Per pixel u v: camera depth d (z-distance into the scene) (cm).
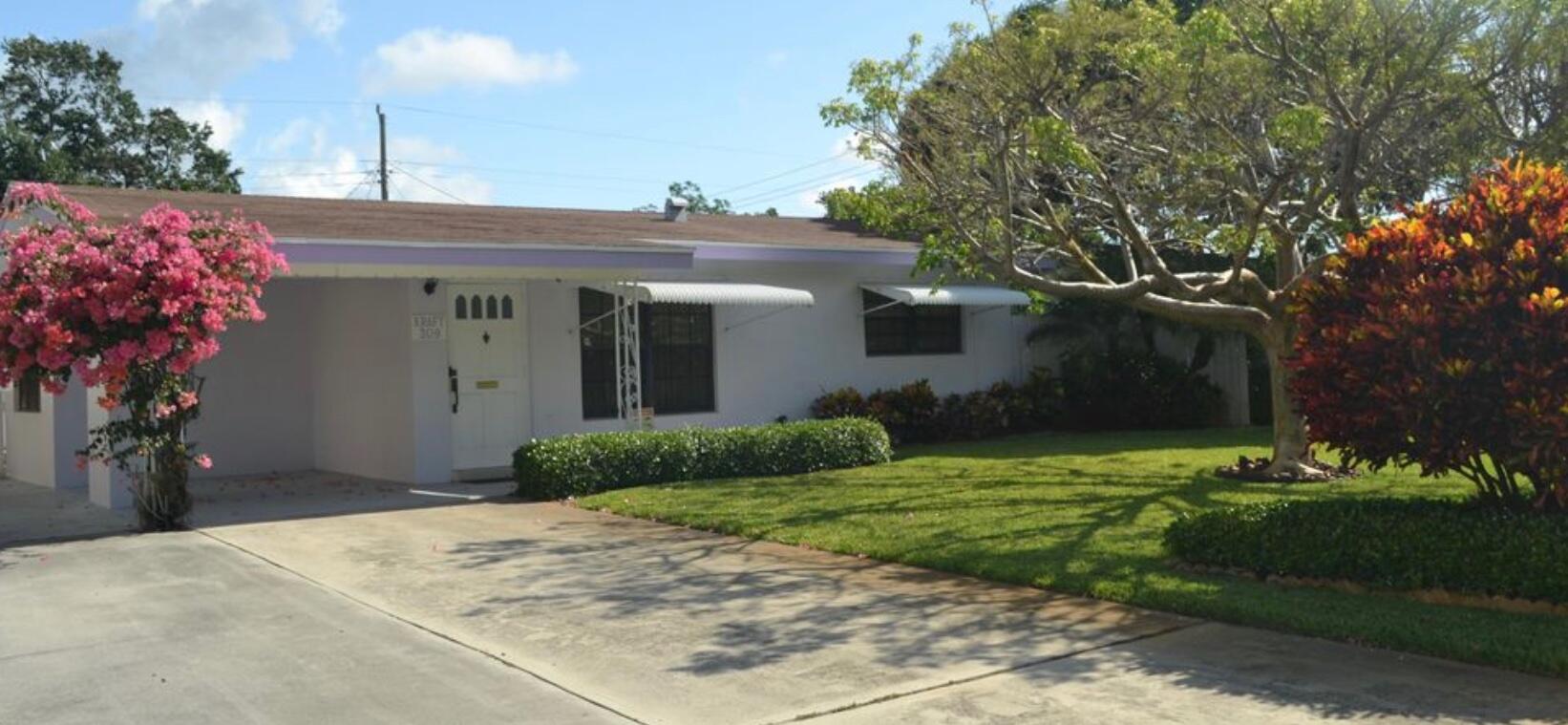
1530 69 1139
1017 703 568
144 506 1127
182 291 1022
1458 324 700
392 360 1530
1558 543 677
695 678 616
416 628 732
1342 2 1106
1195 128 1286
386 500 1341
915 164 1286
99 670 647
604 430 1647
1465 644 618
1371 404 747
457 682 616
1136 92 1285
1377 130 1161
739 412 1762
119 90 3909
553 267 1362
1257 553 793
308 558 972
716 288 1598
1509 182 762
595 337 1655
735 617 748
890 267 1914
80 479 1549
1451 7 1080
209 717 564
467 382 1542
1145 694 576
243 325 1691
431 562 950
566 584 857
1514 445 700
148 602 812
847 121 1304
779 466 1484
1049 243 1460
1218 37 1091
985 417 1948
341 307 1650
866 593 810
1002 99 1205
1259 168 1288
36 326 989
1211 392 2128
